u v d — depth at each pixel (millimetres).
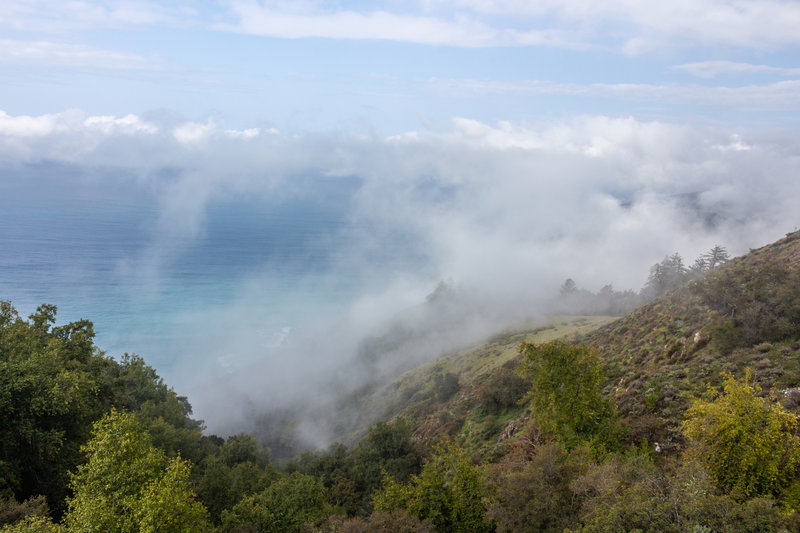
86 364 39531
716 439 19250
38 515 23078
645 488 17062
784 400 22766
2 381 27438
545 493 21422
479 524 24422
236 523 29844
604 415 27156
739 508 15117
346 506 45156
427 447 53250
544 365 28344
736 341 32531
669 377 31688
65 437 30359
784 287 33625
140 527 19781
